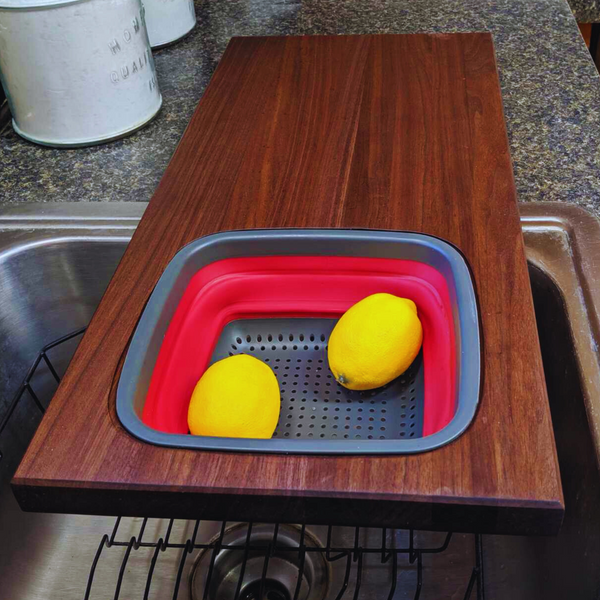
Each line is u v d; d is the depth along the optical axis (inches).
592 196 25.4
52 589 25.2
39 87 28.4
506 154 23.4
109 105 29.5
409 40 31.0
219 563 25.1
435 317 19.8
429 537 24.7
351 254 20.2
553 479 13.9
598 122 29.4
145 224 21.3
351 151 24.1
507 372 16.1
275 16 40.4
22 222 26.8
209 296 20.8
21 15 26.0
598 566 18.1
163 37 37.2
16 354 27.3
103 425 15.7
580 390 19.9
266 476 14.3
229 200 22.1
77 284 27.6
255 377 18.3
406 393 20.0
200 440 15.1
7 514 25.8
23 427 27.4
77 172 29.1
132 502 14.7
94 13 26.6
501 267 18.8
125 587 24.9
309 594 24.1
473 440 14.7
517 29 37.3
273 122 26.1
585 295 22.0
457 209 21.0
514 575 22.6
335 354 19.2
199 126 26.1
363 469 14.3
